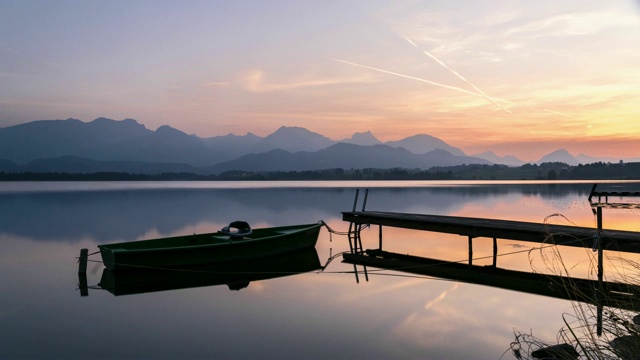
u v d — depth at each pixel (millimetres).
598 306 5312
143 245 15758
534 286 12469
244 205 55500
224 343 8281
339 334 8641
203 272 15133
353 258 17984
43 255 19875
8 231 29047
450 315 9742
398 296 11617
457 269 15242
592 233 11750
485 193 86000
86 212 46031
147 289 13016
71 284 13875
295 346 8016
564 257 17000
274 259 17031
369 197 73312
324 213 41656
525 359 6727
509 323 9062
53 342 8500
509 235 13703
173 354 7773
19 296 12344
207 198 75750
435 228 16172
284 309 10562
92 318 10133
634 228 24797
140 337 8727
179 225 32562
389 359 7289
